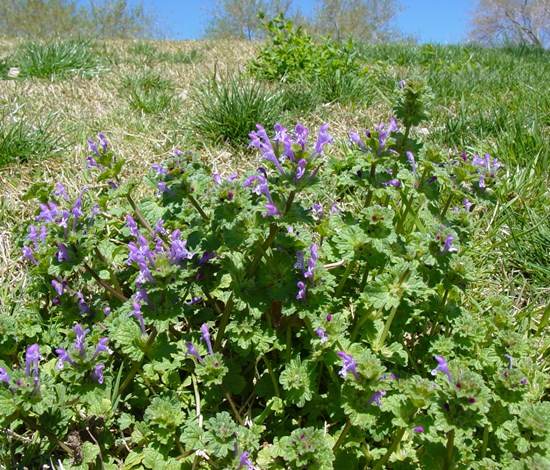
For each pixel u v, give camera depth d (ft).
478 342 8.11
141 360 7.72
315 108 18.38
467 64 26.35
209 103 16.89
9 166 13.60
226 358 7.97
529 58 34.40
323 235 8.52
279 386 7.93
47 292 8.98
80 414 7.65
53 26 93.81
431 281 7.88
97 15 93.81
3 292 10.21
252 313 7.11
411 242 8.68
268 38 42.68
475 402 5.69
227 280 8.01
